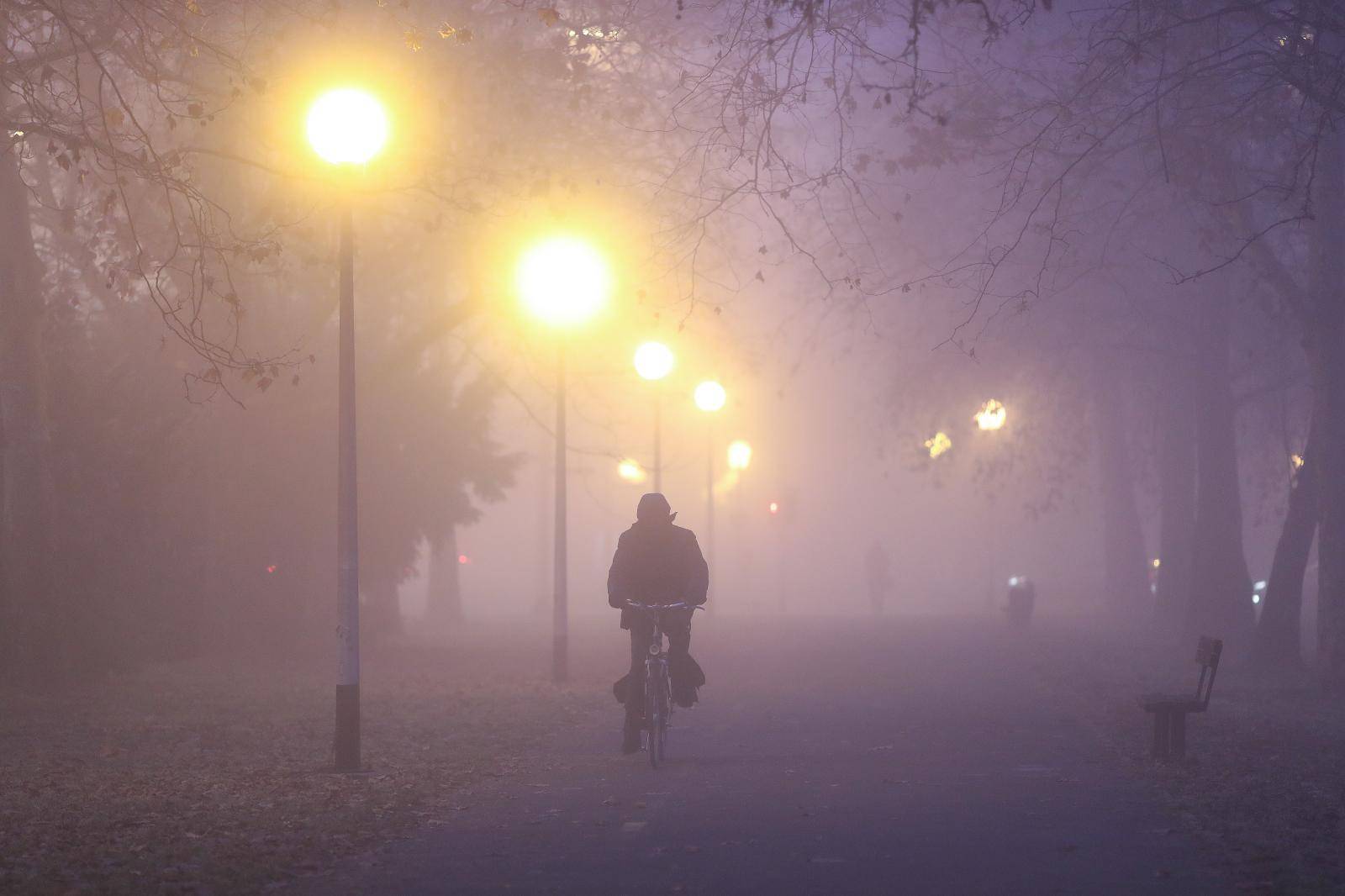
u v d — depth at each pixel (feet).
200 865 82.33
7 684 199.11
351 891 76.69
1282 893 72.84
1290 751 135.85
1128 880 77.20
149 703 188.65
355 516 125.39
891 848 86.94
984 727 157.28
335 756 124.47
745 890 75.72
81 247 198.80
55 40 167.12
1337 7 160.97
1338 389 219.41
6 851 87.51
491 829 95.09
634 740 131.34
